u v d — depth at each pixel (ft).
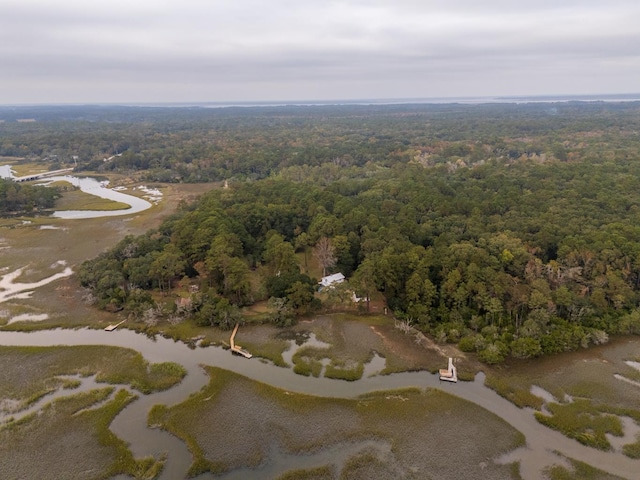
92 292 293.64
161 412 191.21
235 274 284.41
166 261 299.38
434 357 232.32
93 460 165.89
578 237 299.38
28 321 269.64
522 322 249.14
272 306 265.54
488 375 216.54
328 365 227.20
